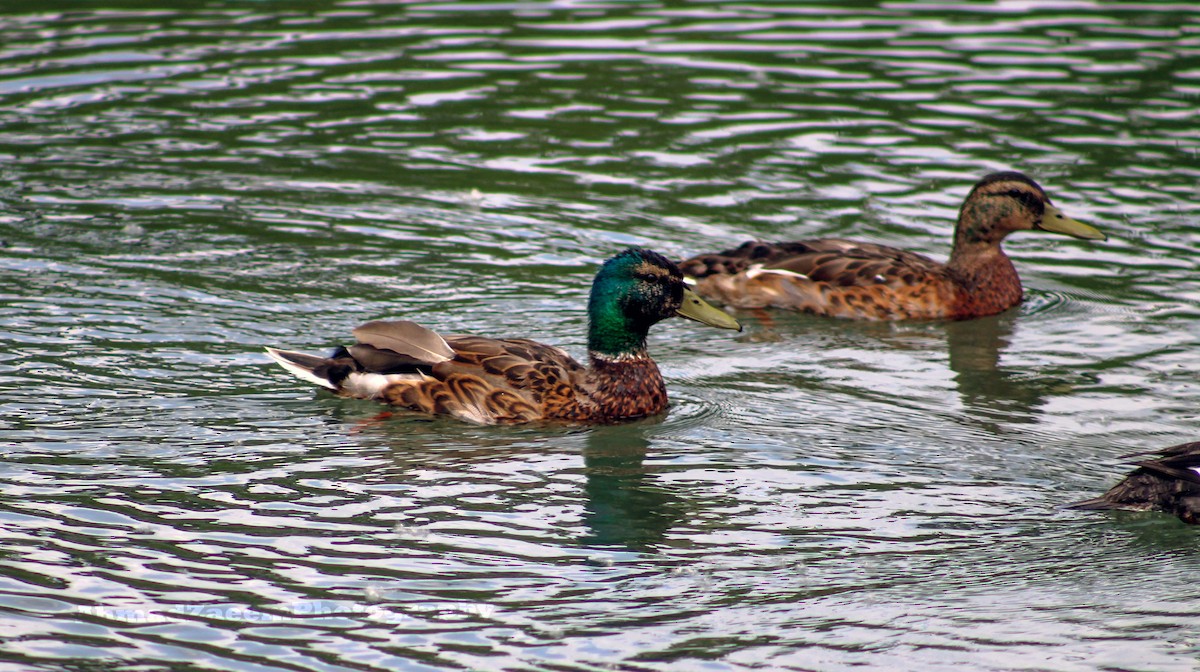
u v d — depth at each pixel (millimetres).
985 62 25406
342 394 13922
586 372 13734
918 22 27734
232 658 9305
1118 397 14211
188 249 17812
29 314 15562
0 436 12594
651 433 13320
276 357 13961
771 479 12289
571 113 23250
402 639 9586
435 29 27375
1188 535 11250
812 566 10719
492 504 11680
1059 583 10477
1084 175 20719
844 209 19734
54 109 22875
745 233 18938
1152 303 17000
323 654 9383
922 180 20641
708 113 23203
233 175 20594
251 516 11305
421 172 20938
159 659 9266
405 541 10977
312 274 17203
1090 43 26391
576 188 20438
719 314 13883
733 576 10562
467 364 13594
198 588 10172
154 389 13836
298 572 10438
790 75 24844
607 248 18406
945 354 15602
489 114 23203
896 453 12859
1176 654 9477
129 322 15492
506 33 27125
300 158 21344
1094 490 12086
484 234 18750
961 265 17266
